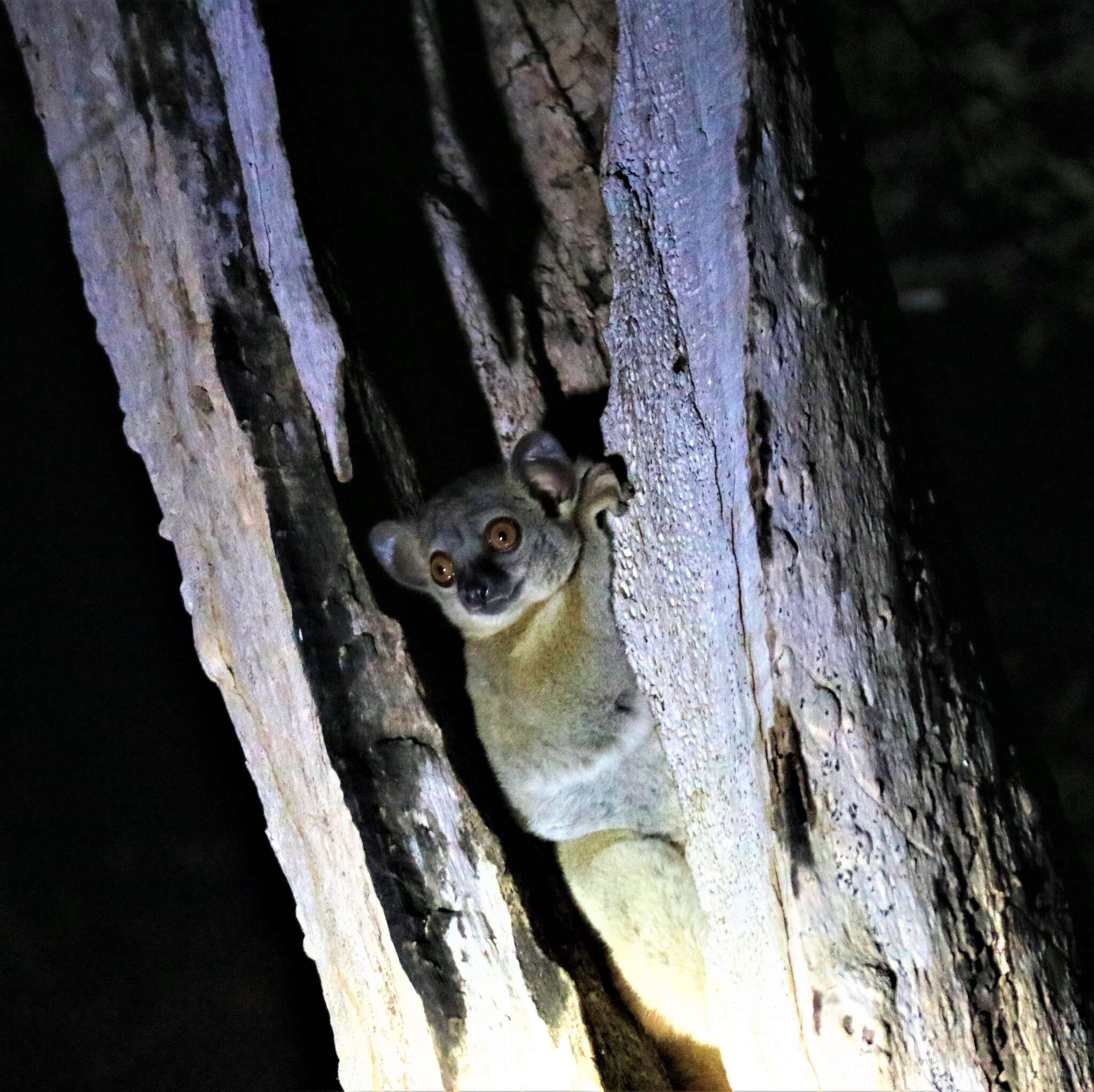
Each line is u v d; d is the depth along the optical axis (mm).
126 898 13727
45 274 13492
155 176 7648
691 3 6414
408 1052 7664
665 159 6680
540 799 7965
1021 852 6141
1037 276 15016
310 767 7598
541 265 9961
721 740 6664
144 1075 12867
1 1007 12930
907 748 6000
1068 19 13812
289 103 7469
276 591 7457
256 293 7555
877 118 14336
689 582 6816
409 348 9164
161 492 8133
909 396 6730
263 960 13664
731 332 6230
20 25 8320
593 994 7555
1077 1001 6102
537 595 7941
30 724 14016
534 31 10008
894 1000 5832
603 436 7605
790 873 6051
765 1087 6543
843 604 6055
